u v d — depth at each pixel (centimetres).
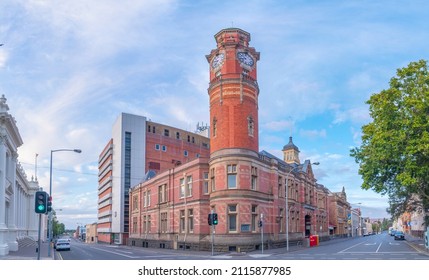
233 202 3991
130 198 7175
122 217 8738
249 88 4259
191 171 4716
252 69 4412
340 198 10788
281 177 5162
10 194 4450
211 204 4184
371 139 3338
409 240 7006
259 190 4328
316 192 7100
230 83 4203
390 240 7456
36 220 9475
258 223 4194
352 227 12288
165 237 5350
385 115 3212
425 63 3250
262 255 3488
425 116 3052
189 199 4691
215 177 4147
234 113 4150
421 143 2961
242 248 3925
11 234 4350
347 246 5016
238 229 3959
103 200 10531
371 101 3378
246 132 4162
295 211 5619
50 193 3625
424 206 4044
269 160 4806
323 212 7675
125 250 5103
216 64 4375
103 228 10331
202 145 10606
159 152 9425
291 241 5269
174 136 9844
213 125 4288
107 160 10081
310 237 5228
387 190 3666
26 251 4262
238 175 4041
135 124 9138
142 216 6391
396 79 3312
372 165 3359
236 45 4284
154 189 5928
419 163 3108
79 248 6006
